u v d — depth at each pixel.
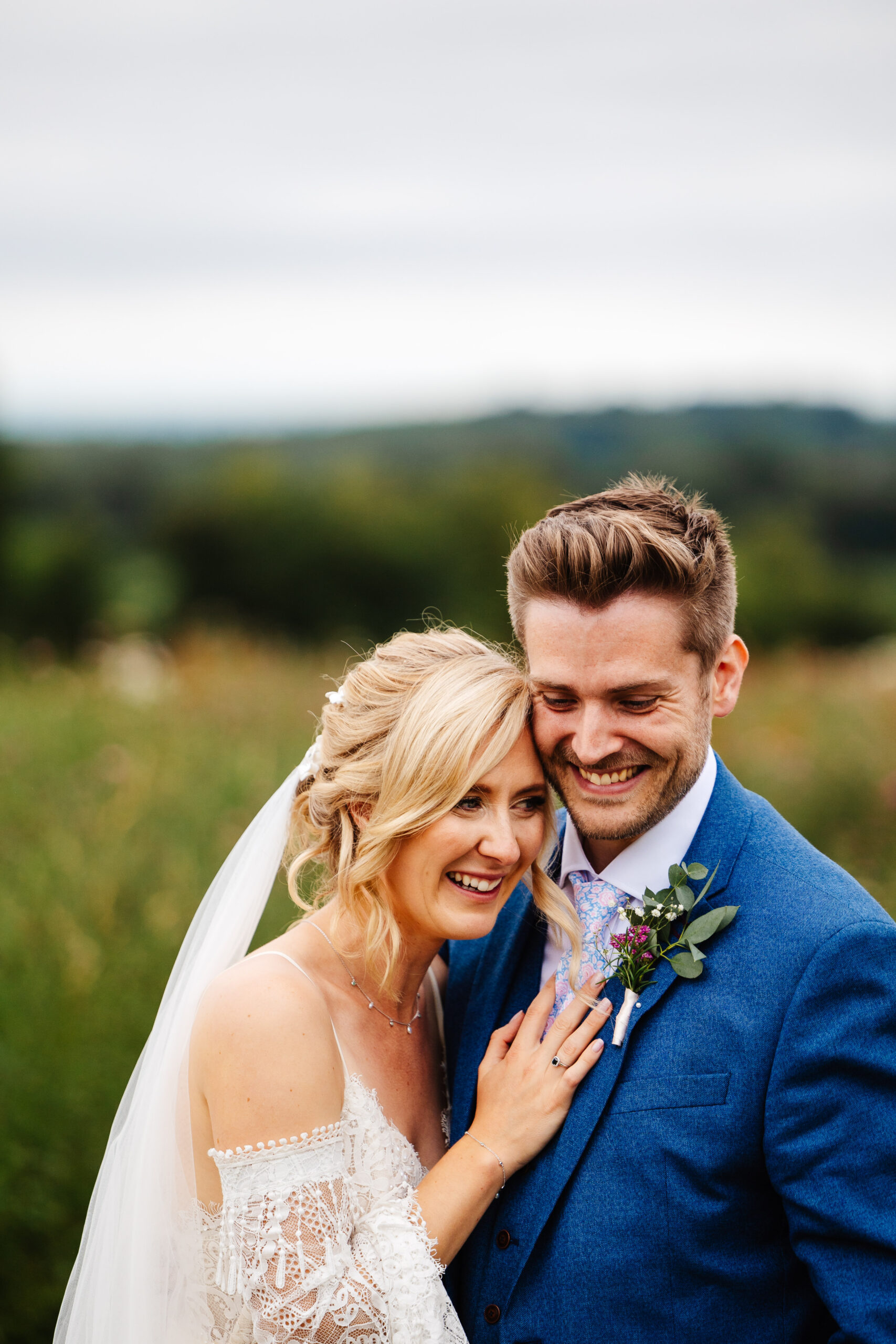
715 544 2.06
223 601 35.91
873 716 8.08
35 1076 3.63
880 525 50.03
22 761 6.55
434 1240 1.97
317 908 2.37
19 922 4.49
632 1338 1.88
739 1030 1.88
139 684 8.76
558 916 2.16
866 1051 1.80
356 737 2.22
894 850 5.49
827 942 1.86
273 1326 1.92
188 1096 2.17
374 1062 2.24
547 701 2.08
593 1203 1.92
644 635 1.96
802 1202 1.79
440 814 2.09
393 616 36.28
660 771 2.04
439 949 2.68
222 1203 2.12
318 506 36.59
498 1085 2.09
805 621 36.91
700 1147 1.87
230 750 6.86
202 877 5.05
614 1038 1.99
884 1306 1.72
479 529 37.34
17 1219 3.32
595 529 1.98
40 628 29.44
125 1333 2.16
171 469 51.50
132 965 4.23
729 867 2.04
